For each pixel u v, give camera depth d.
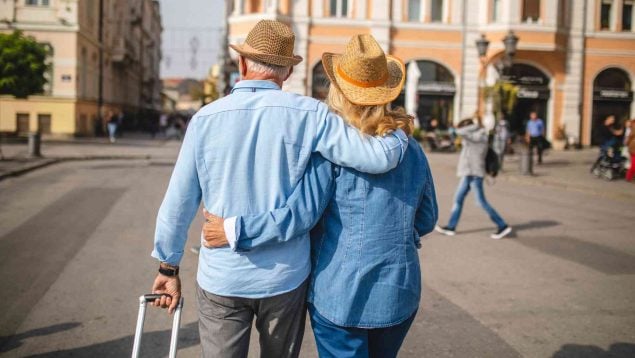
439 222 8.97
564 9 30.78
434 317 4.50
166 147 26.11
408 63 30.16
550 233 8.07
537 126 20.62
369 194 2.15
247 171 2.12
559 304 4.86
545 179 15.26
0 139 24.52
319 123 2.13
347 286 2.13
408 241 2.20
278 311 2.21
